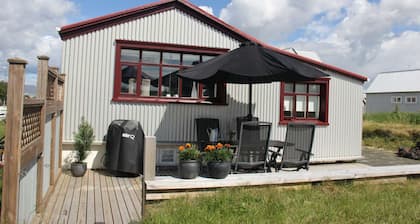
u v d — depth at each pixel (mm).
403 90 36188
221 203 4008
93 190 4957
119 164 5836
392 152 11008
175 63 7059
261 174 5031
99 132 6570
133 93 6812
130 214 3859
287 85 8109
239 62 5039
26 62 2588
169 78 7023
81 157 6031
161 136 6883
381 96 38688
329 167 7820
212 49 7184
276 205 4039
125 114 6703
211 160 4691
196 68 5477
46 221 3549
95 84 6547
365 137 14430
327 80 8297
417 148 9828
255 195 4367
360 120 8703
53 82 4621
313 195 4602
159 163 6824
